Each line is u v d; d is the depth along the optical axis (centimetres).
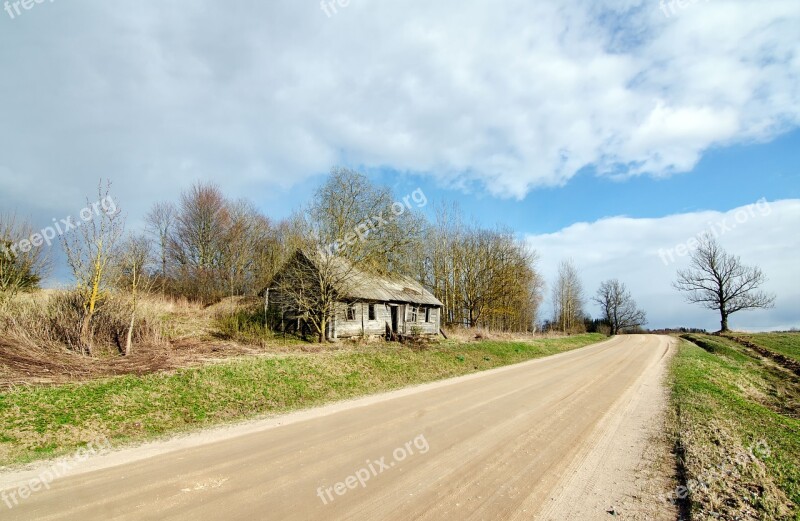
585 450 746
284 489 552
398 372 1706
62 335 1458
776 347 3406
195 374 1226
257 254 4156
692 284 5616
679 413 1042
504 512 499
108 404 935
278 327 2403
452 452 715
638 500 539
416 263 4225
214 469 622
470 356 2330
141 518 463
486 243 4572
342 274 2312
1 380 1015
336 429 861
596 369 1995
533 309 6116
